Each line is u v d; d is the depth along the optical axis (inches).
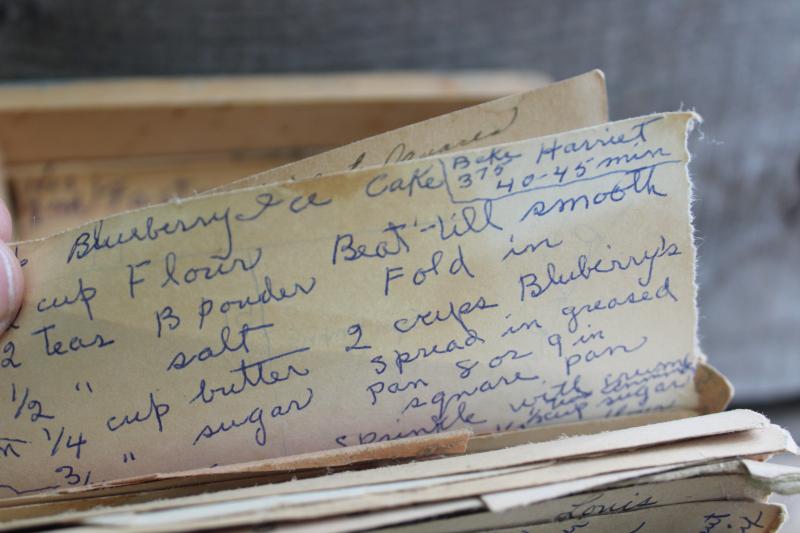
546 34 13.8
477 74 13.7
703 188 14.5
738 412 7.5
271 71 13.4
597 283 7.9
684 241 7.9
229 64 13.3
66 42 12.7
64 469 7.8
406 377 7.9
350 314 7.7
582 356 8.1
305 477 7.7
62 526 6.7
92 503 7.5
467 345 7.9
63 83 12.3
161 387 7.7
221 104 12.1
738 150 14.5
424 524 6.9
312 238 7.6
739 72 14.2
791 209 14.7
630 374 8.3
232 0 12.9
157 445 7.8
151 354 7.7
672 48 14.0
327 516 6.7
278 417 7.9
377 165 7.6
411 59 13.7
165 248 7.5
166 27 12.9
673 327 8.2
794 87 14.3
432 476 7.0
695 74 14.2
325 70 13.6
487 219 7.6
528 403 8.2
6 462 7.7
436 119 7.9
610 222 7.8
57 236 7.5
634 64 14.1
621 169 7.7
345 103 12.5
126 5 12.6
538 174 7.6
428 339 7.8
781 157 14.5
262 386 7.8
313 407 7.9
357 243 7.6
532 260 7.8
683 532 7.7
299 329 7.7
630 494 7.2
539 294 7.9
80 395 7.7
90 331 7.6
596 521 7.4
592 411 8.3
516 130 8.0
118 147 12.7
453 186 7.6
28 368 7.6
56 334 7.6
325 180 7.4
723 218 14.7
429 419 8.1
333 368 7.8
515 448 7.4
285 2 13.1
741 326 14.6
